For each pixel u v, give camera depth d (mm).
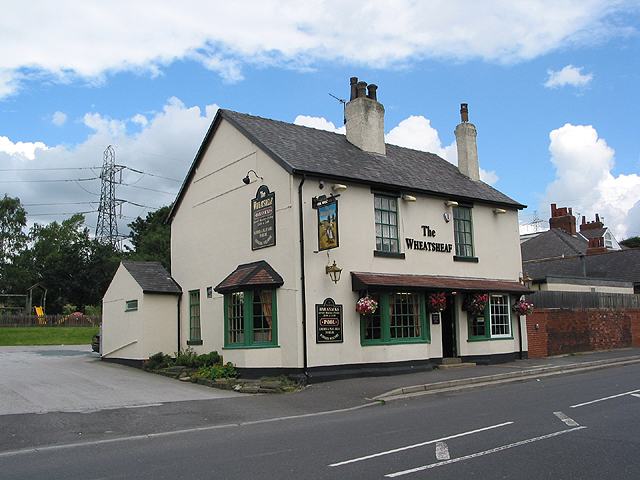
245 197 16750
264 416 10258
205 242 18594
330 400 11930
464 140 21656
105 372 17016
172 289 19328
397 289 15703
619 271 30875
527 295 21469
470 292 17938
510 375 15250
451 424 8805
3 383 14016
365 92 19359
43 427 9016
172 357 18938
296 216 14672
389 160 19031
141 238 52781
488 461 6512
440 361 16953
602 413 9477
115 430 8930
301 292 14398
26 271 58438
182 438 8344
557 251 37500
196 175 19562
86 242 54594
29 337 34938
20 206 60188
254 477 6020
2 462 6938
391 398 11992
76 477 6160
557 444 7301
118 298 20188
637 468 6184
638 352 22359
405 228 17141
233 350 15336
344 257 15422
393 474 6027
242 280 15148
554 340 21219
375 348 15398
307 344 14281
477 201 19359
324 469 6277
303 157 15875
